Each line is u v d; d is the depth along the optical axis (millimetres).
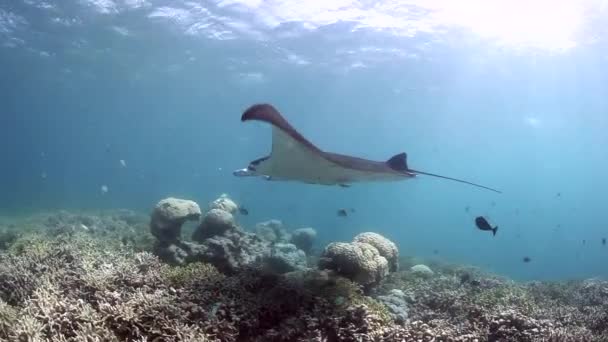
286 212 73125
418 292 8906
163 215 8875
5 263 6938
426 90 36688
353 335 5305
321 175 6035
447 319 7223
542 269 48969
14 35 27594
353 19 22844
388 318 6109
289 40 26625
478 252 58938
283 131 5008
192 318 5215
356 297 6352
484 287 9914
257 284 6500
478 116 45594
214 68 34188
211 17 23750
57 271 6352
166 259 8422
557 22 21312
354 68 31922
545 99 35406
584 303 9141
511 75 30297
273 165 5918
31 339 4238
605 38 22625
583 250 90438
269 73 34812
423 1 20172
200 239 9453
